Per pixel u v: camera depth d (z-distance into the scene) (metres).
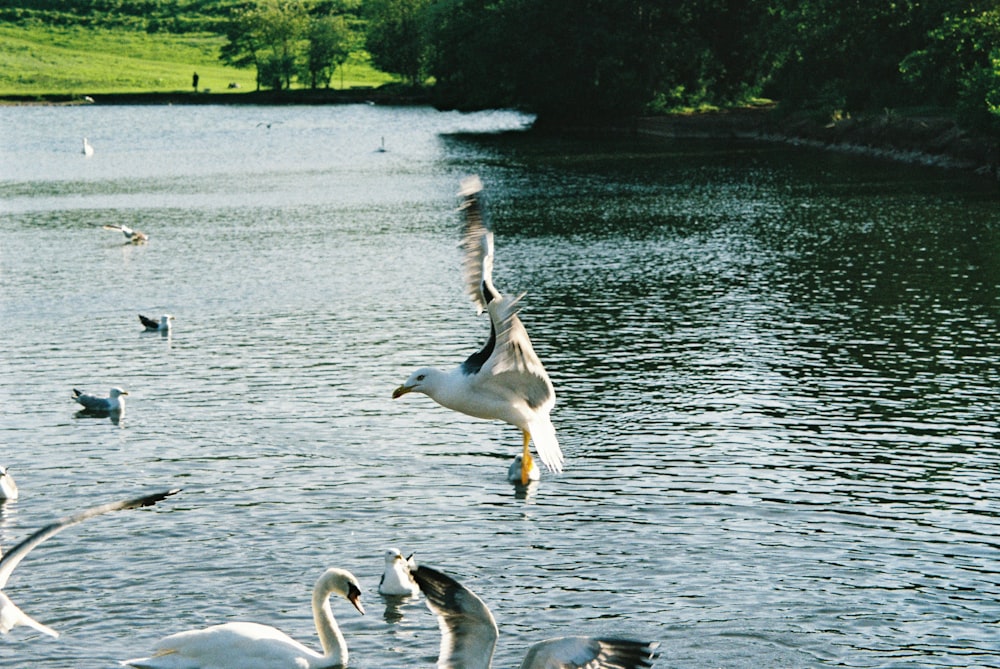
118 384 35.78
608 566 22.27
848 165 93.31
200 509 25.41
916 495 25.53
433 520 24.67
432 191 84.44
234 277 53.06
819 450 28.50
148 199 83.31
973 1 100.44
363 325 42.97
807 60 117.62
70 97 190.12
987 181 80.56
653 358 37.53
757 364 36.47
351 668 18.58
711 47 138.62
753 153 105.25
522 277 51.78
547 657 10.01
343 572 18.56
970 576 21.69
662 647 19.16
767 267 52.56
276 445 29.66
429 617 20.56
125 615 20.55
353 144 125.50
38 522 24.78
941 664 18.61
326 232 66.25
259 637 17.89
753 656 18.86
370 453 28.94
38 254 60.25
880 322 41.47
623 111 138.38
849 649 19.11
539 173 95.19
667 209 72.62
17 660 18.97
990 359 36.28
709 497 25.62
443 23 166.12
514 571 22.12
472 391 11.12
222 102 194.12
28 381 36.34
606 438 29.80
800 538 23.44
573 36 135.75
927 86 105.00
